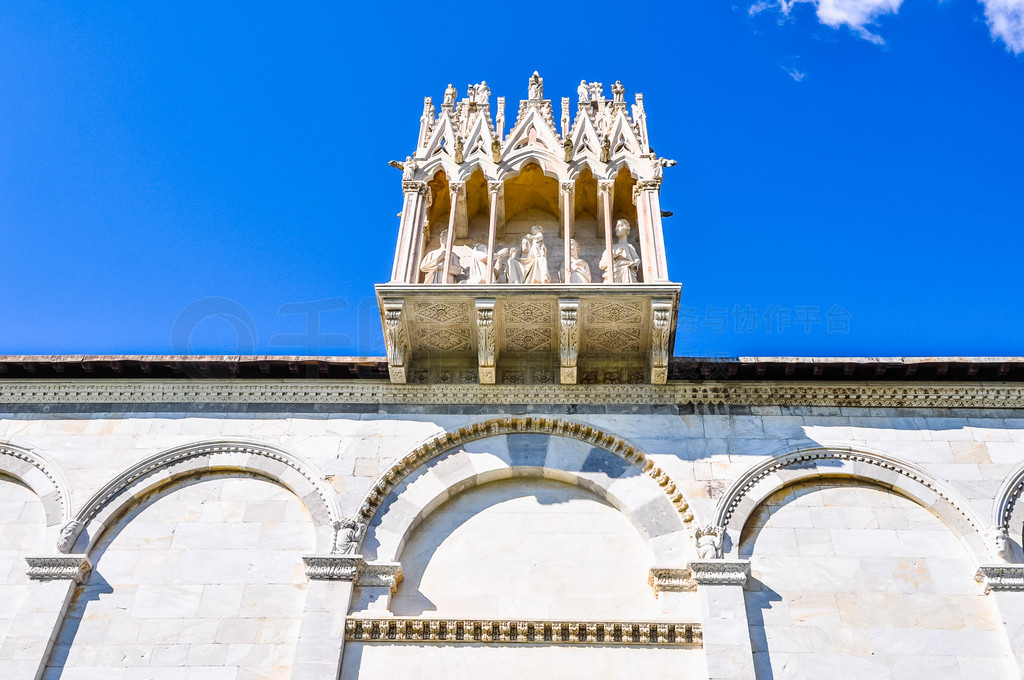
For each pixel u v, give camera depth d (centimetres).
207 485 1448
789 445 1462
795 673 1217
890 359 1502
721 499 1389
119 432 1500
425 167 1709
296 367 1533
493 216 1623
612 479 1431
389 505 1408
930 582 1312
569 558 1360
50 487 1435
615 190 1725
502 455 1466
